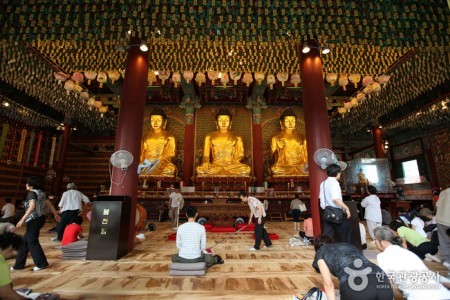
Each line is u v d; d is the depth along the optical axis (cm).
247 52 991
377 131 1789
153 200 1366
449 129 1614
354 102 1366
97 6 703
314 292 252
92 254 498
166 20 713
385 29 746
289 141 1599
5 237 267
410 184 1861
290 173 1503
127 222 559
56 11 700
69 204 699
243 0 697
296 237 699
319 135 649
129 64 691
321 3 689
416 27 746
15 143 1548
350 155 2167
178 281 370
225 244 672
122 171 603
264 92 1745
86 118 1733
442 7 696
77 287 344
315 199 612
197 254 419
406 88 1275
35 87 1273
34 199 421
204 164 1537
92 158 2006
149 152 1554
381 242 277
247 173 1495
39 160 1714
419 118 1606
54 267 441
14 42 838
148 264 465
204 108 1770
